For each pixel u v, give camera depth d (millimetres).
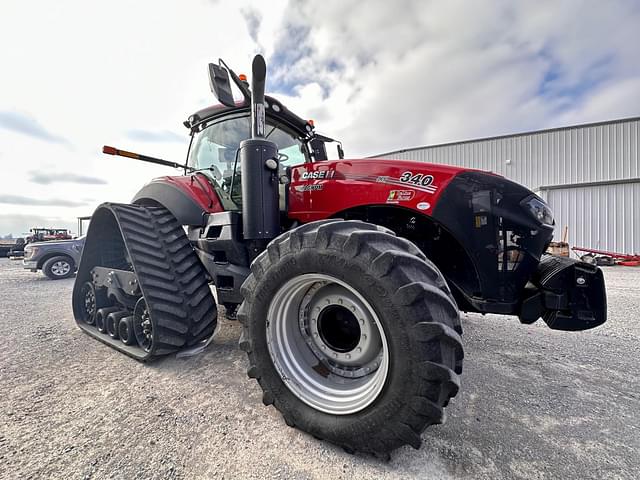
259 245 1853
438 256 1841
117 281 2375
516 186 1626
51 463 1142
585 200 11266
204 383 1764
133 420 1407
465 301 1783
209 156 2479
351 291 1204
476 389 1754
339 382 1329
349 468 1123
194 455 1184
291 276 1304
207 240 2088
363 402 1176
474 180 1634
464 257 1738
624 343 2539
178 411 1479
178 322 2025
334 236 1213
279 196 1988
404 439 1073
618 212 10766
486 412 1516
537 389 1754
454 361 1083
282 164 2564
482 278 1631
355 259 1154
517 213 1591
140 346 2172
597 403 1604
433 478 1081
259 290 1372
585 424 1420
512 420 1448
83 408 1508
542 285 1582
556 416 1483
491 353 2318
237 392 1661
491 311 1639
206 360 2092
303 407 1296
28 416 1442
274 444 1247
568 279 1538
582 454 1216
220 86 1819
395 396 1070
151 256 2113
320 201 1904
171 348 2008
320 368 1398
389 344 1091
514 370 2016
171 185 2459
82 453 1193
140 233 2195
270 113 2533
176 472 1099
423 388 1029
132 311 2412
